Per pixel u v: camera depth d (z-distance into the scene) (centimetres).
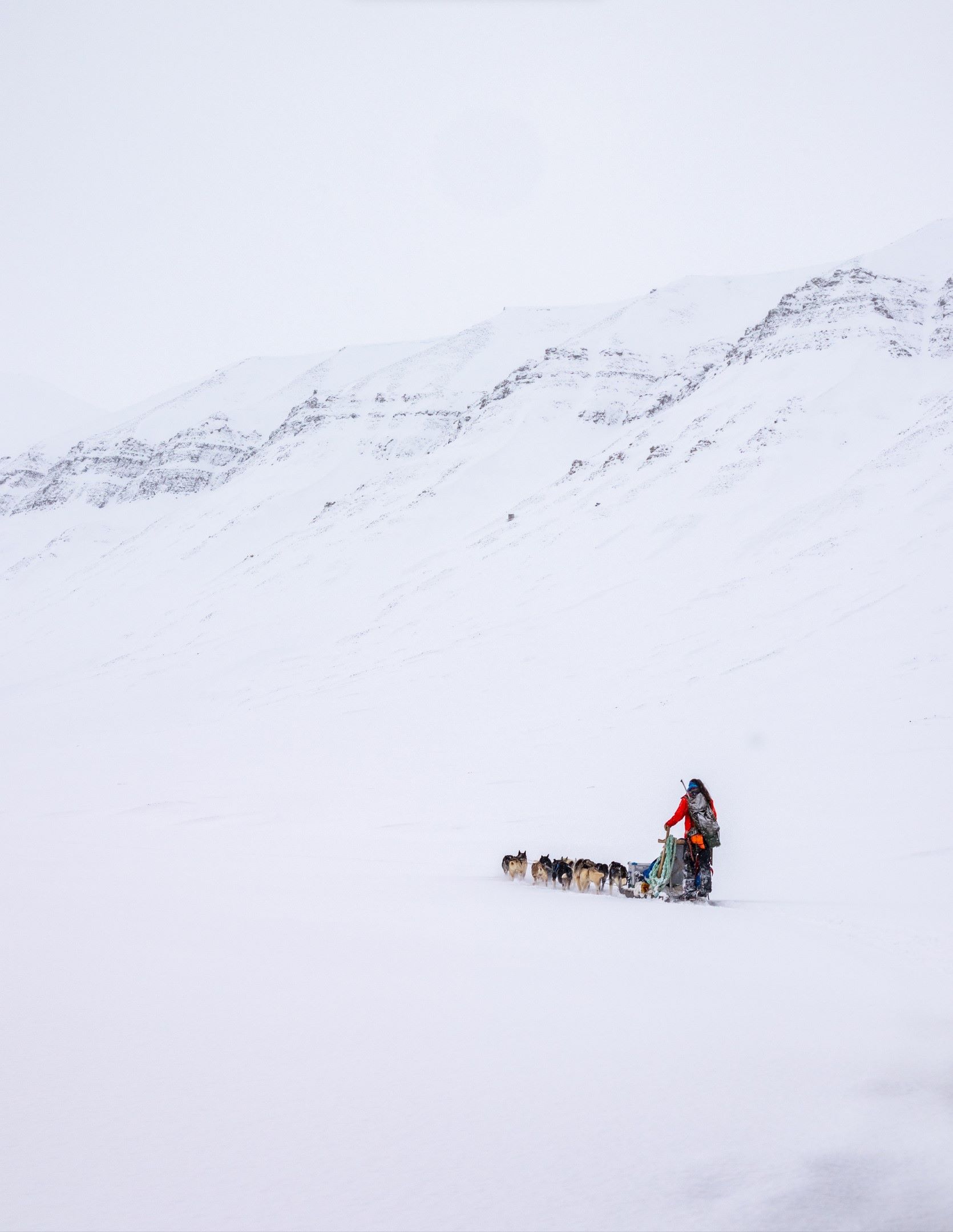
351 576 9506
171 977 665
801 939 833
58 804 3291
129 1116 396
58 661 9306
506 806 2409
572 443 12238
